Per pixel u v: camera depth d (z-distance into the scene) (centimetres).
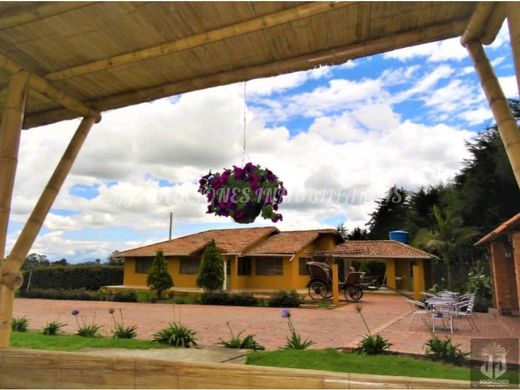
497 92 321
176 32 369
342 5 323
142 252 2300
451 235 2223
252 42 382
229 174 380
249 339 733
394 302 1738
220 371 352
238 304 1680
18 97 428
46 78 448
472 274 1827
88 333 862
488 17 312
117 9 336
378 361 552
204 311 1443
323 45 388
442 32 353
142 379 372
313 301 1711
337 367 518
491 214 2469
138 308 1555
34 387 397
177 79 455
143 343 739
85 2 325
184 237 2570
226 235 2456
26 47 396
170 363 369
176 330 757
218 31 360
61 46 394
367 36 373
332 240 2391
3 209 416
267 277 2162
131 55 401
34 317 1269
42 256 2933
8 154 420
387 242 2355
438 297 1089
